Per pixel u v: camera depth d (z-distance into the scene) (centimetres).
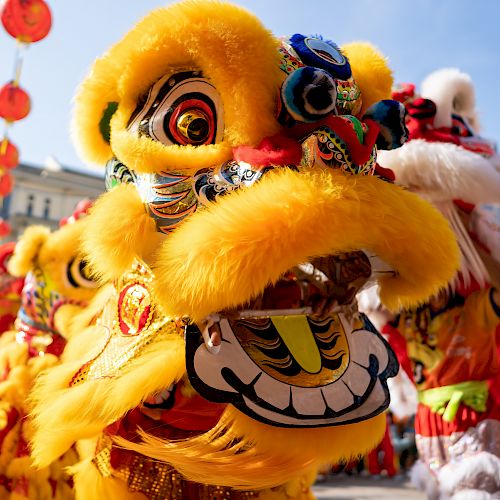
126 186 135
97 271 132
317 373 115
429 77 215
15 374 206
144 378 109
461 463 187
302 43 129
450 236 126
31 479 195
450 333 198
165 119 124
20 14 274
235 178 117
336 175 112
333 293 124
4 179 320
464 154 190
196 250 105
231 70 118
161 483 124
